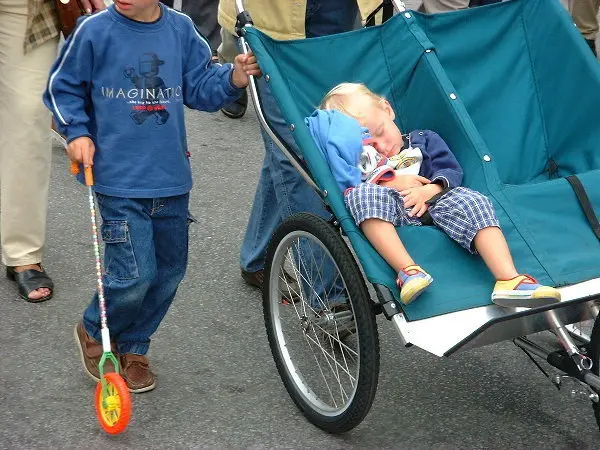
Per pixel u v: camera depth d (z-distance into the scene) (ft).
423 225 8.19
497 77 9.35
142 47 8.03
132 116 8.08
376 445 8.30
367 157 8.51
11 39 9.98
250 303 10.73
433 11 14.65
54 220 12.44
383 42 9.33
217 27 17.81
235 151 15.12
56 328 10.02
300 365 9.52
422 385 9.21
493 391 9.14
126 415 7.84
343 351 9.30
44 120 10.27
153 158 8.20
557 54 9.18
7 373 9.19
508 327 7.55
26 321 10.13
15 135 10.23
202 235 12.29
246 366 9.50
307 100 9.09
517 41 9.45
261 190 10.47
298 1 9.86
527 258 7.98
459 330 7.47
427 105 9.00
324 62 9.16
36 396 8.84
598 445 8.36
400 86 9.21
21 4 9.88
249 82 8.57
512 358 9.69
